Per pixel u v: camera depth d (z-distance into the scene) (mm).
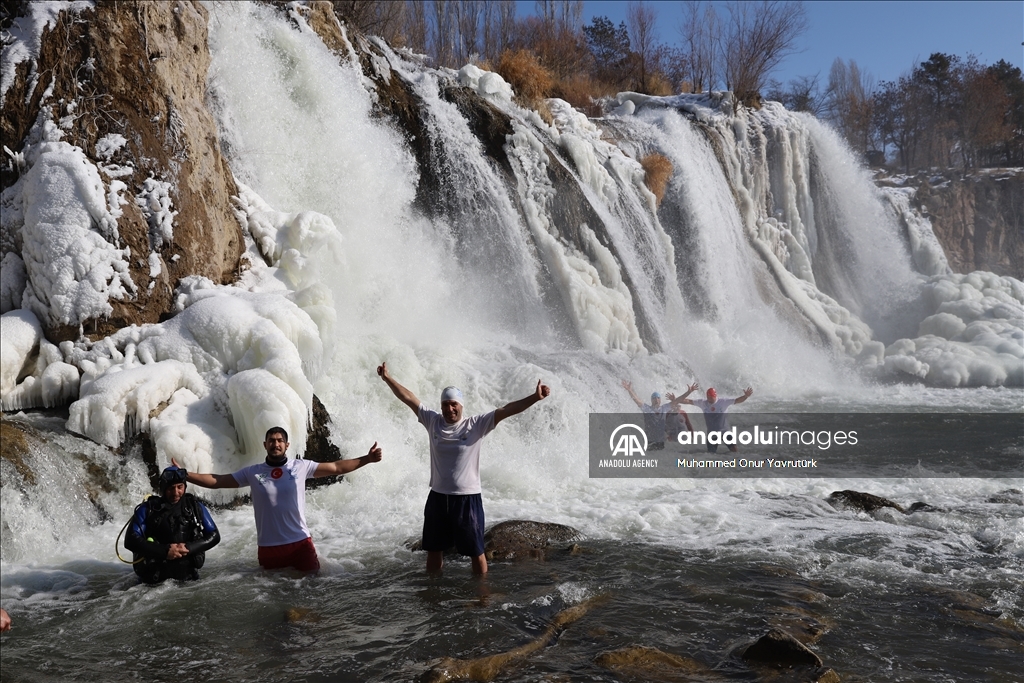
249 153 14164
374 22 29656
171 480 6465
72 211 10219
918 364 22281
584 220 19609
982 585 6230
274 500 6660
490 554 7004
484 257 17453
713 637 5211
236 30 14789
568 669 4738
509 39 36438
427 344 12766
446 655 4984
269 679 4734
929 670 4719
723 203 26375
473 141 18203
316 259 12305
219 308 10023
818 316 26172
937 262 31422
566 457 10805
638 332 19609
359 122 16016
